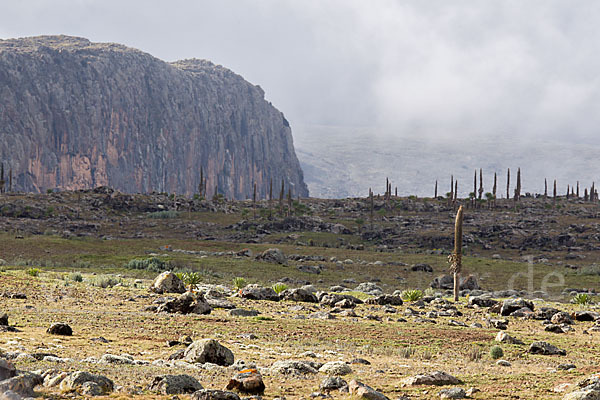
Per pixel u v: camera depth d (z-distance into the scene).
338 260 110.62
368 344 28.23
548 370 21.73
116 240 136.25
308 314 40.62
